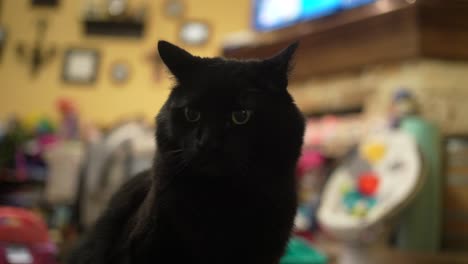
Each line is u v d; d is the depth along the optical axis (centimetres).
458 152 193
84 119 388
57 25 402
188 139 82
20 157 295
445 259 175
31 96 395
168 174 83
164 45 89
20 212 132
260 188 82
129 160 218
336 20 253
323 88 266
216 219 80
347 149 225
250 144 82
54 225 244
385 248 185
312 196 225
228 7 393
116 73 395
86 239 103
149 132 236
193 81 86
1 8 399
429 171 188
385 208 170
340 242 188
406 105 206
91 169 223
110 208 100
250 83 84
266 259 83
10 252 123
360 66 240
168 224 80
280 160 85
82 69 397
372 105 234
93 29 398
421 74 212
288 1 286
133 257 82
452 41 213
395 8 213
